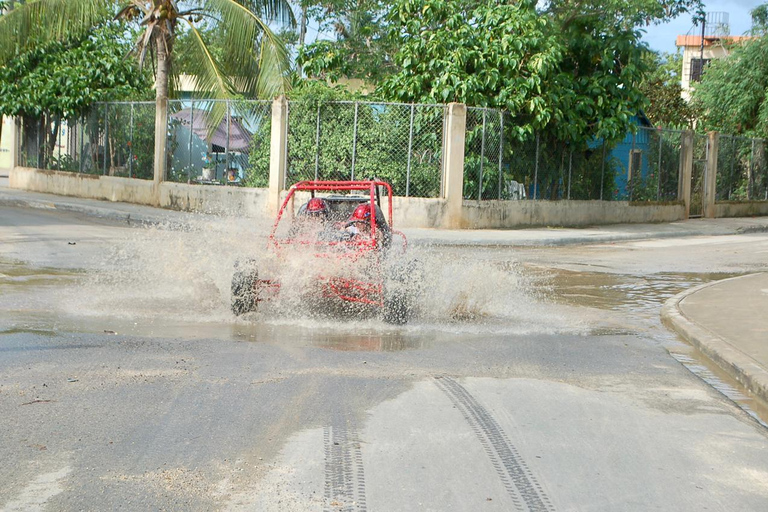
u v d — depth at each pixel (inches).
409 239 725.9
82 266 470.6
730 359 281.4
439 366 269.4
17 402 210.4
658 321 382.6
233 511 151.2
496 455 185.9
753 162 1315.2
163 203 956.6
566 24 969.5
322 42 964.0
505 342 314.7
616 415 221.9
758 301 414.6
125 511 149.7
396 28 896.3
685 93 1946.4
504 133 871.1
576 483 171.2
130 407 210.1
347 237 372.8
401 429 201.6
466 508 156.3
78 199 1031.6
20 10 928.9
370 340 307.3
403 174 836.6
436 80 836.6
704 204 1211.2
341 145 837.8
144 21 947.3
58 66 1074.7
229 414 207.8
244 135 895.7
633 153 1044.5
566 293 462.3
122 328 307.6
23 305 345.4
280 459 178.1
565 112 906.1
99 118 1065.5
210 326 319.9
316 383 240.8
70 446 181.2
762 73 1355.8
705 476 178.2
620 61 964.6
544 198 939.3
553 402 231.8
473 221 844.0
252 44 923.4
